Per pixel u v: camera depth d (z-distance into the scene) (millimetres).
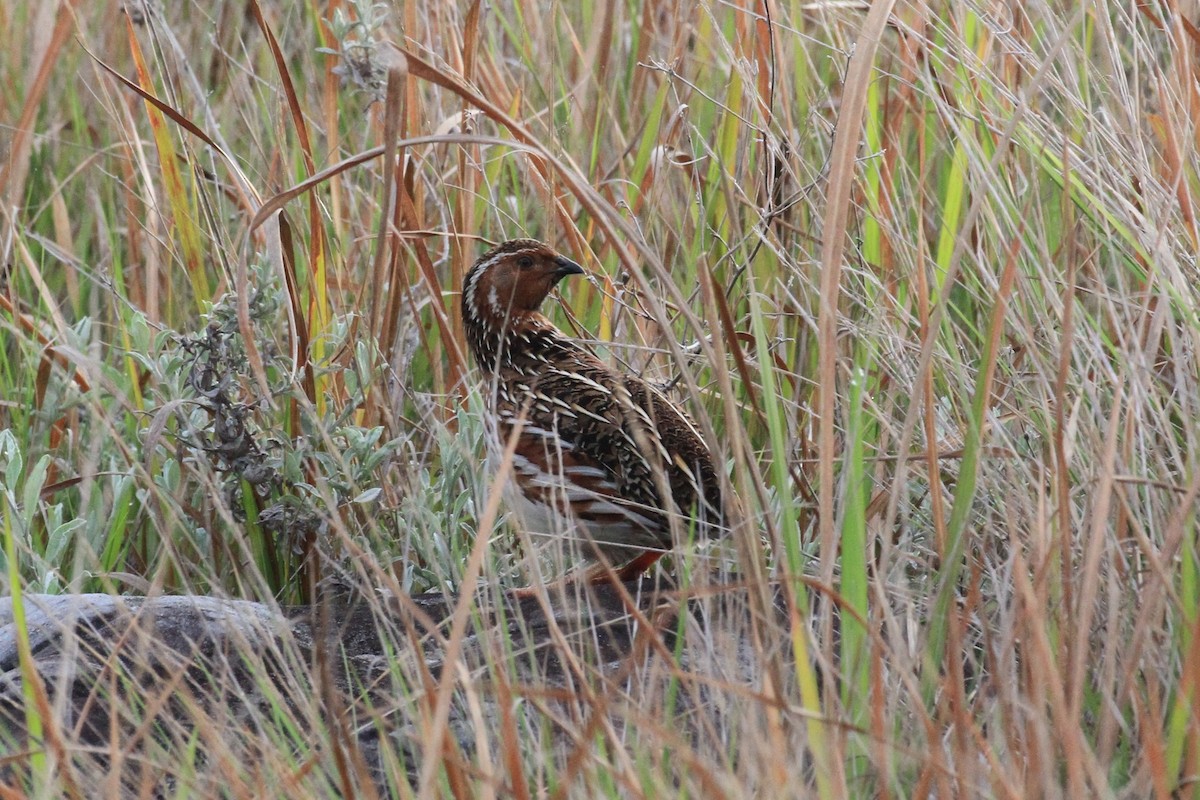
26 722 6500
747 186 10109
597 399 8430
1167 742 5930
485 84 11055
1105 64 10031
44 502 8750
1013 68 9695
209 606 7633
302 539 8859
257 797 5574
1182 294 7207
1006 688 5879
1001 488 7527
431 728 5637
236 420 8648
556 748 6363
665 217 10414
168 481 8805
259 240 10492
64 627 6270
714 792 5145
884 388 9023
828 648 6168
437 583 8375
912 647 6297
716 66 11352
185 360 8766
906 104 10203
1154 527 6863
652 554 8484
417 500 8336
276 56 9469
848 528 6199
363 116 12000
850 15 10953
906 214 9328
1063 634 6125
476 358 9422
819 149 10234
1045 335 8141
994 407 8258
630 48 12047
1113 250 7809
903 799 5578
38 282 9562
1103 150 8438
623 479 8227
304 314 10211
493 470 8297
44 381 10008
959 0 8961
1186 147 7883
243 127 12500
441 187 10617
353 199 10883
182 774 5648
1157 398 7316
